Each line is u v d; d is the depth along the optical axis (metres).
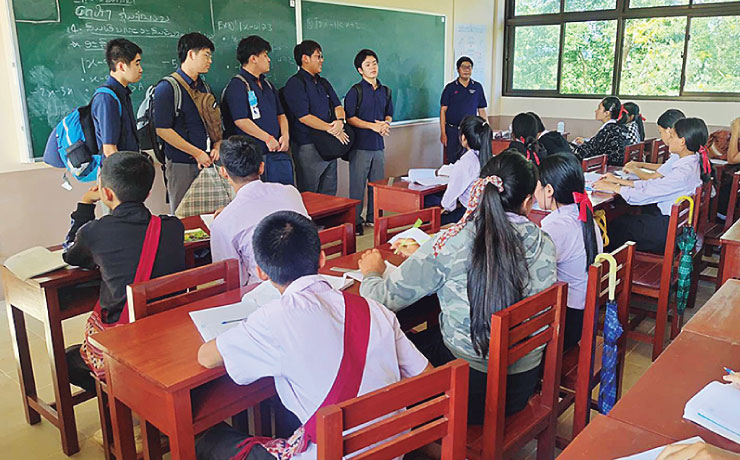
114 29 3.81
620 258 2.00
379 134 5.14
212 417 1.55
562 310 1.76
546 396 1.85
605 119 4.98
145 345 1.59
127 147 3.19
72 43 3.64
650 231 3.23
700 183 3.28
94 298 2.36
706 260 4.16
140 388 1.53
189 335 1.64
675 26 6.29
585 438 1.15
